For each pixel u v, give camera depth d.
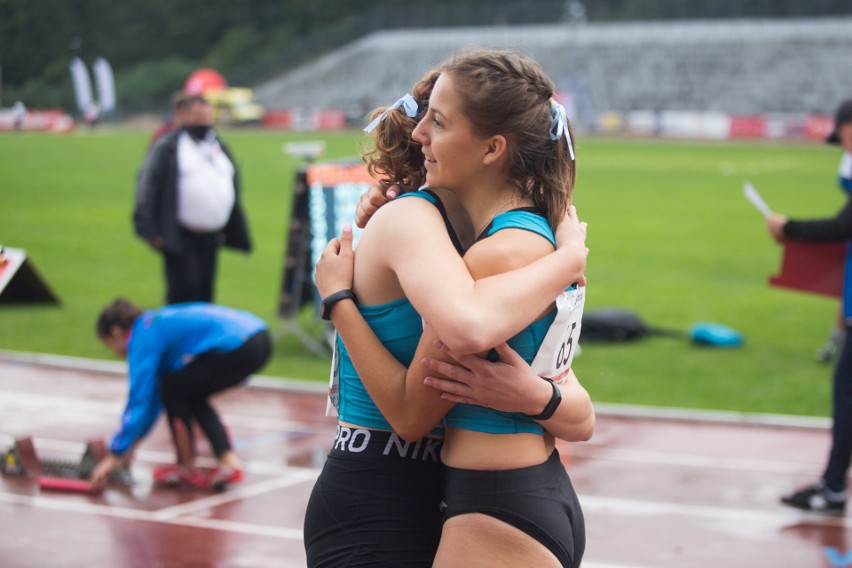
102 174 64.19
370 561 5.11
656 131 119.69
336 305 5.11
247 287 28.88
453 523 5.02
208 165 18.20
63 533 11.19
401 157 5.46
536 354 5.06
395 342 5.10
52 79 137.00
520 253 4.89
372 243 5.09
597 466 14.12
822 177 65.94
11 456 13.17
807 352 21.91
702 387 18.78
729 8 141.00
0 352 20.36
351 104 142.88
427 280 4.72
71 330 22.81
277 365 19.95
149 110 148.50
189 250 18.31
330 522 5.20
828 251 13.19
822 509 12.42
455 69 5.01
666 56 136.50
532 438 5.14
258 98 149.75
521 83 4.99
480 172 5.09
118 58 158.88
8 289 25.20
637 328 22.67
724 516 12.22
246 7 171.38
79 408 16.73
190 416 12.98
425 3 167.38
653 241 39.03
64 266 31.80
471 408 5.06
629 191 57.47
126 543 10.95
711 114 124.94
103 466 12.45
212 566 10.39
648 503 12.64
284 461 14.08
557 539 5.02
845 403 12.24
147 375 12.34
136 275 30.61
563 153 5.17
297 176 20.23
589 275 31.64
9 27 133.88
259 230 40.47
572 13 142.50
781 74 129.12
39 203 48.53
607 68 137.38
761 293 28.97
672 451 14.91
